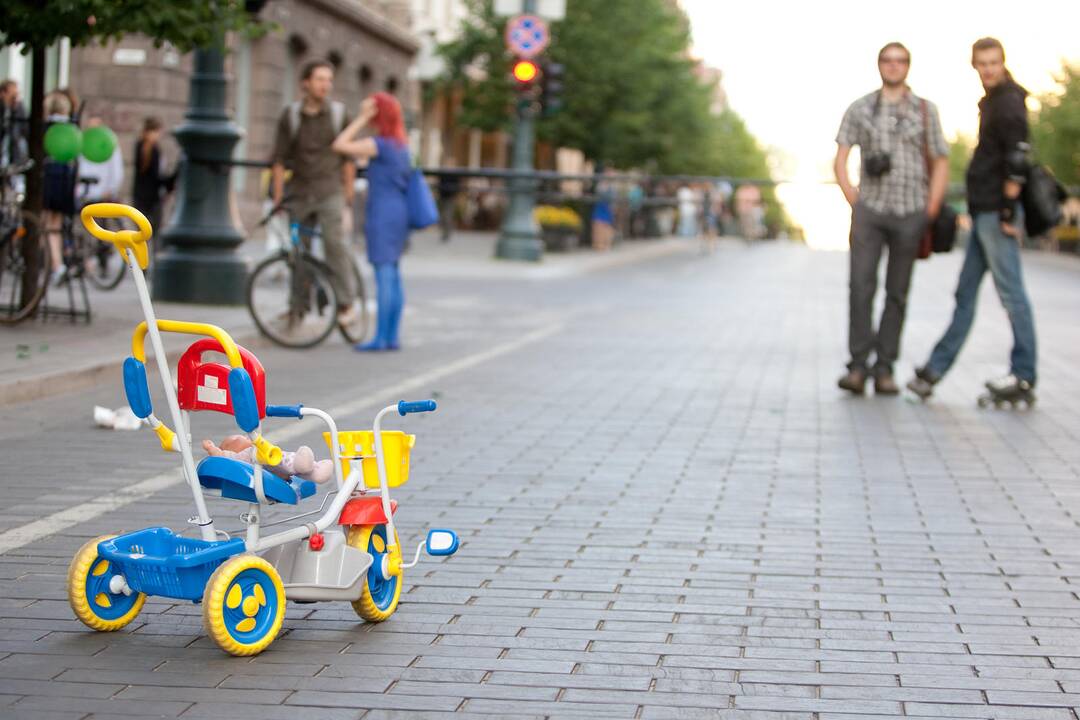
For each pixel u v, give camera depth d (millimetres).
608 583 6117
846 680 4902
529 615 5621
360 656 5062
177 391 5094
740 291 27859
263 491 5059
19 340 12703
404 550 6574
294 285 14672
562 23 41875
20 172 13609
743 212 69625
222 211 16891
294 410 5363
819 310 22906
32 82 13664
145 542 5156
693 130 48438
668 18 46031
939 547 6902
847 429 10562
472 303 21719
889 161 12289
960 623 5621
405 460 5527
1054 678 4961
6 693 4590
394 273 14789
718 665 5043
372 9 45469
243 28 13289
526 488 8070
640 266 38156
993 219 11812
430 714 4504
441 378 12742
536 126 42250
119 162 19969
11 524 6836
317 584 5238
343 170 15141
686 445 9688
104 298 17594
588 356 14953
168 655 5020
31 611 5484
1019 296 11820
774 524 7344
